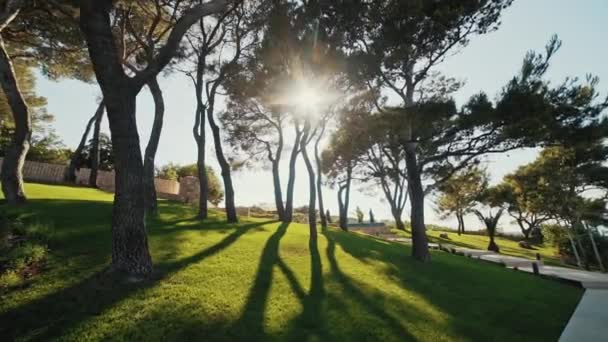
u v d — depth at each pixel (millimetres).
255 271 7930
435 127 11555
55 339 4328
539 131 9977
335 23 11773
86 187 23797
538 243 42250
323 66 12945
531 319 7254
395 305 6863
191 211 16812
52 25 14859
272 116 24125
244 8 15930
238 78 17438
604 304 9438
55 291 5547
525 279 12891
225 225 13875
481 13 11227
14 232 7922
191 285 6508
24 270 6242
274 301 6359
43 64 18859
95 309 5125
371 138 14945
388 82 13133
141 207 6625
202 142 15719
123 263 6293
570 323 7297
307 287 7379
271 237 12594
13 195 11391
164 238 9797
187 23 7379
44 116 30000
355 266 9867
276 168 24859
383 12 11039
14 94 11641
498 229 47312
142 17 14875
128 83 6672
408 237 30438
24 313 4824
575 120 10508
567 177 23609
